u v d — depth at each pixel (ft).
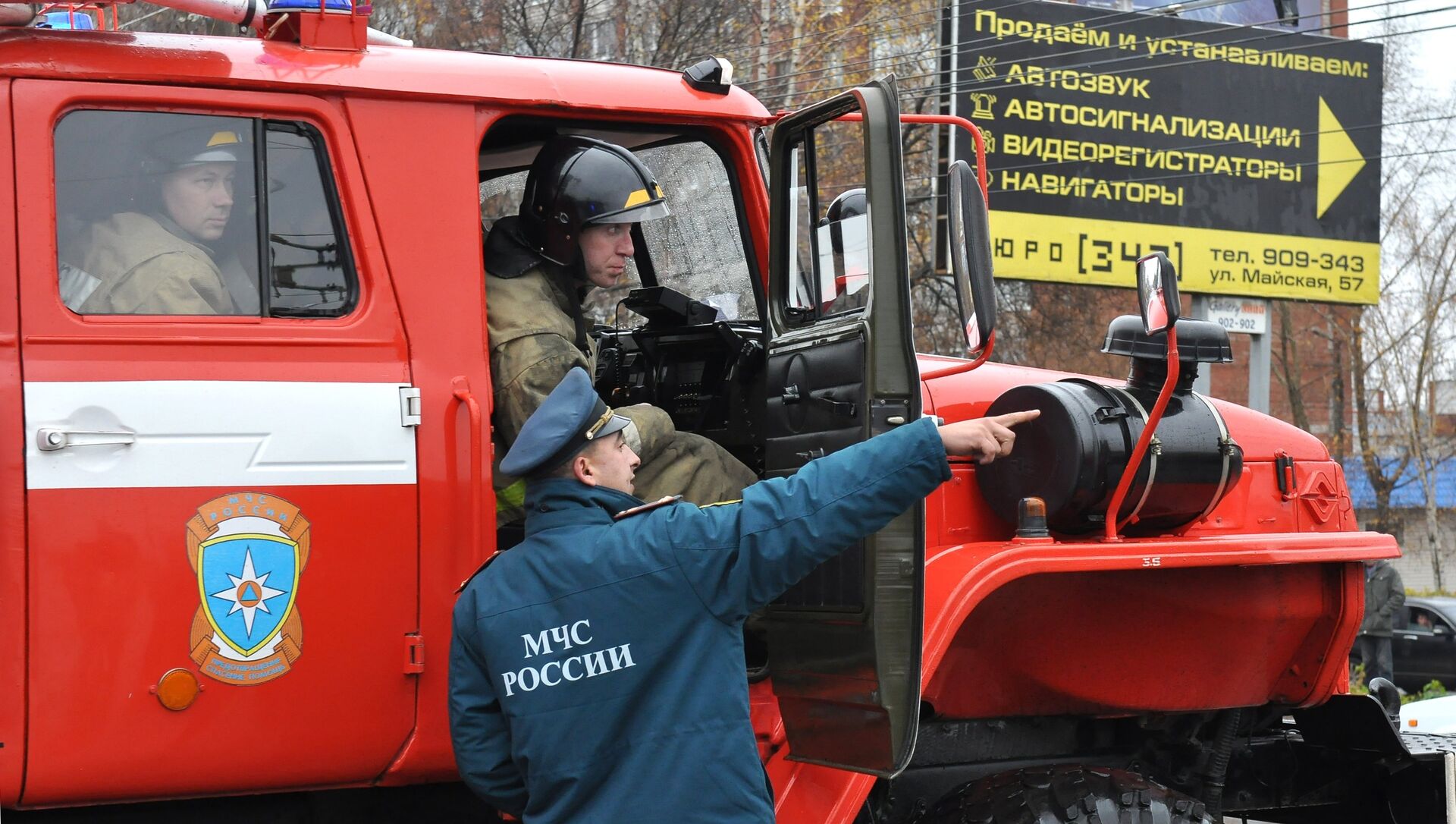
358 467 9.77
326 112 10.11
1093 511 12.17
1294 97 60.59
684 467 11.39
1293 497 14.70
